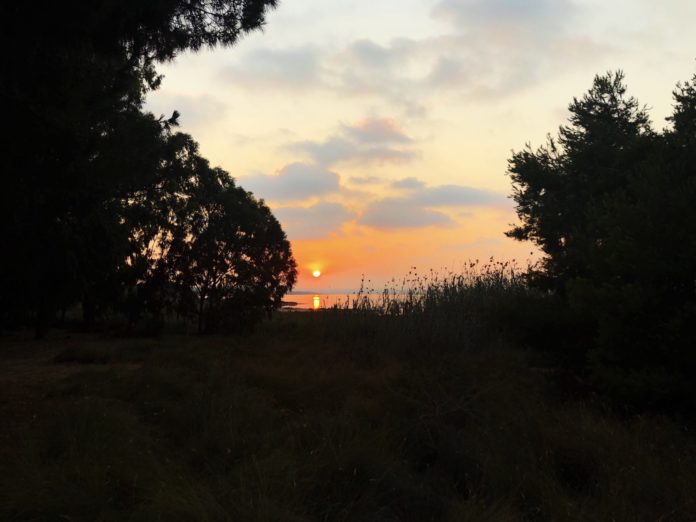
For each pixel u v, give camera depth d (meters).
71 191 8.04
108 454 4.49
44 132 6.93
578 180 12.71
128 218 17.02
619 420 5.87
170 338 16.78
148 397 7.17
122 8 6.48
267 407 6.27
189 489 3.67
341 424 5.24
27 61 6.57
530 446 4.79
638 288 5.89
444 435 5.01
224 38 7.54
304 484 3.94
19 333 20.11
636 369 6.07
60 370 10.48
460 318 11.45
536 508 3.87
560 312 7.36
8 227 8.84
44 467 4.22
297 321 20.19
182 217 18.25
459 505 3.76
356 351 11.20
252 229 18.64
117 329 20.50
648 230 6.02
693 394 5.54
